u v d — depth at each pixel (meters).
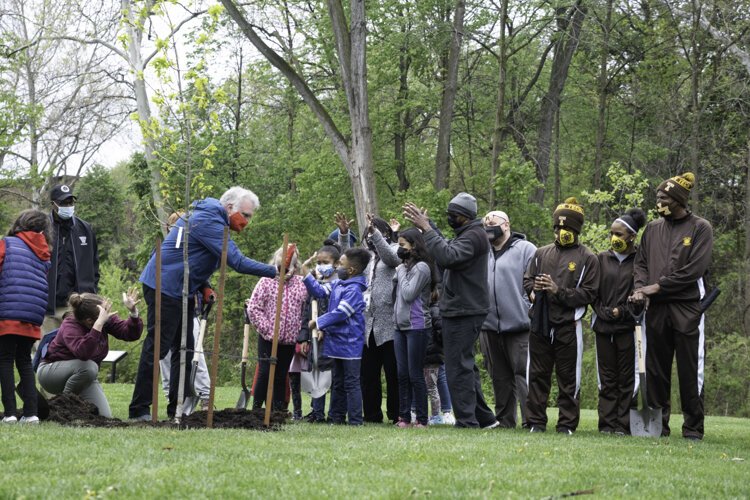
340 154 21.97
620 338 9.09
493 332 9.67
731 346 26.73
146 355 8.34
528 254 9.66
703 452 7.29
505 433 8.36
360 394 8.79
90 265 10.11
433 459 6.08
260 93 34.69
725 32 27.83
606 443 7.62
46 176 31.67
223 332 34.59
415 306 9.03
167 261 8.30
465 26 28.86
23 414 7.43
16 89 31.27
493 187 27.44
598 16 27.92
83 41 26.08
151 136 7.34
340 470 5.48
